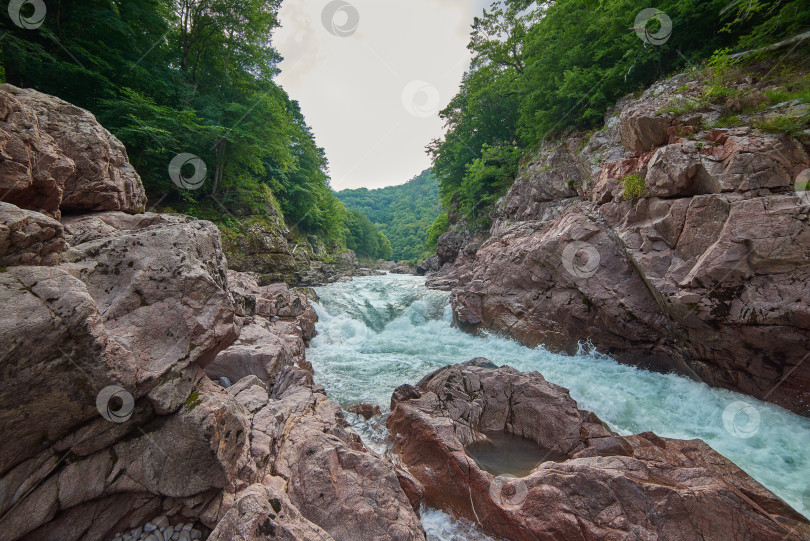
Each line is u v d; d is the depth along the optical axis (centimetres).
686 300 739
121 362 271
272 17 2250
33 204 344
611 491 404
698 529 371
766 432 617
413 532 372
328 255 3525
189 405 313
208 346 344
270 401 557
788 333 630
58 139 444
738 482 447
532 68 1986
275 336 825
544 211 1703
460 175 3247
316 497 381
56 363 242
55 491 260
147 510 303
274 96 2625
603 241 1018
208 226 411
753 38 980
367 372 980
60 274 254
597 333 1027
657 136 965
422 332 1507
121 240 320
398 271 4519
